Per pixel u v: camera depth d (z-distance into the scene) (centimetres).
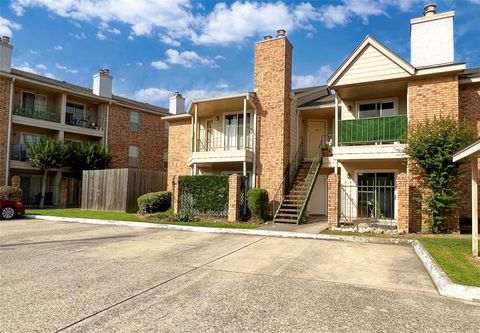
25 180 2581
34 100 2602
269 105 1792
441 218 1166
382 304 494
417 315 453
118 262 739
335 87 1497
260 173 1778
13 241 1018
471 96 1361
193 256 819
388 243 1052
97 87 2892
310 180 1667
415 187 1279
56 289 536
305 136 2077
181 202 1705
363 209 1559
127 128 3086
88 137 2898
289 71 1845
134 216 1731
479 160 1273
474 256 760
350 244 1029
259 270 686
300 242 1055
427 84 1348
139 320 415
